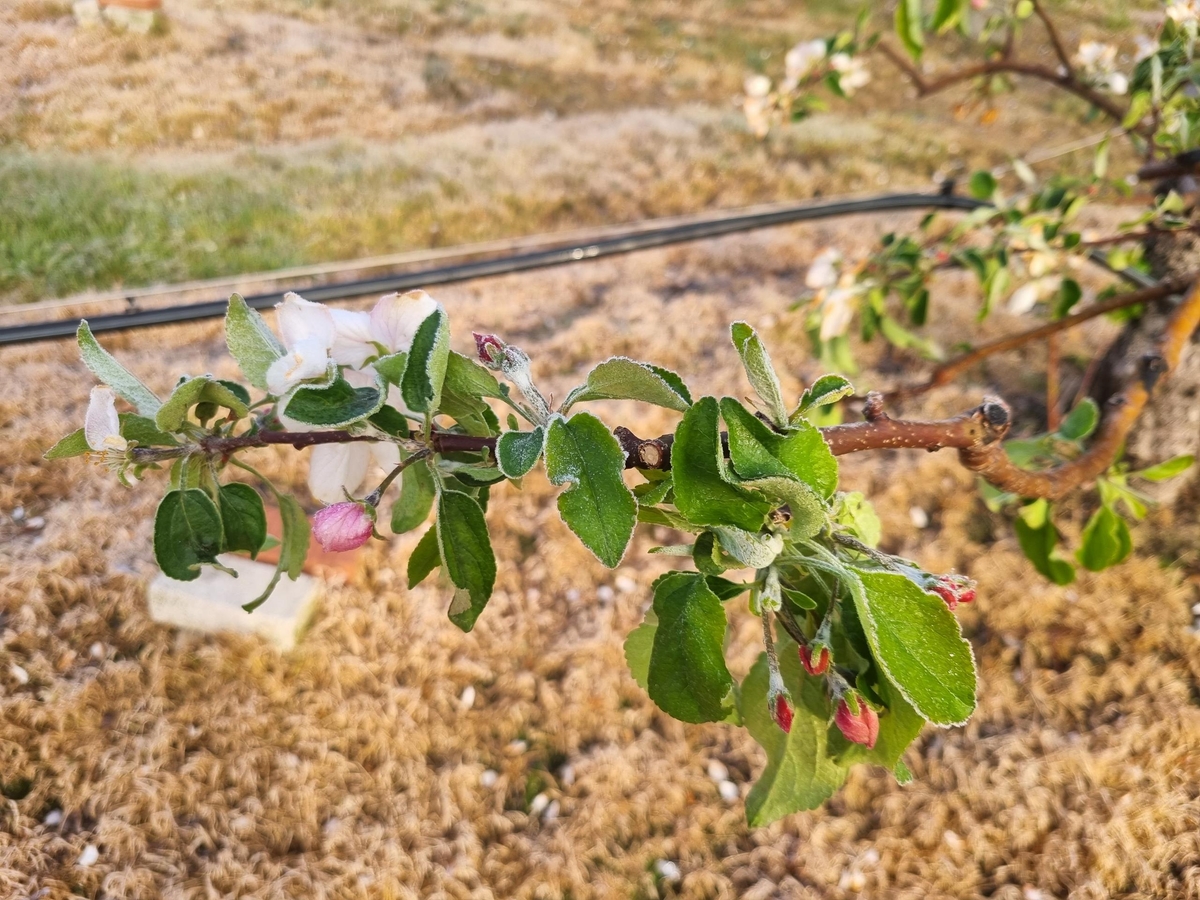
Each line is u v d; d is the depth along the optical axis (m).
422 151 1.63
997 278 0.95
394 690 1.01
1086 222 1.63
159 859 0.85
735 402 0.25
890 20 2.35
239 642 1.01
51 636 0.99
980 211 0.96
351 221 1.46
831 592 0.27
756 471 0.25
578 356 1.40
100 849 0.85
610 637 1.08
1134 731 0.99
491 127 1.75
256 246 1.37
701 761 0.99
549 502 1.22
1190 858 0.89
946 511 1.24
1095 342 1.51
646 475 0.29
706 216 1.69
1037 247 0.90
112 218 1.32
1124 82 1.00
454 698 1.01
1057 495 0.44
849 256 1.62
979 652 1.09
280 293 1.15
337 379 0.30
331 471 0.37
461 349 1.36
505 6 2.12
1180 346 0.66
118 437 0.31
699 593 0.26
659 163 1.79
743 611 1.11
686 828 0.94
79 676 0.96
